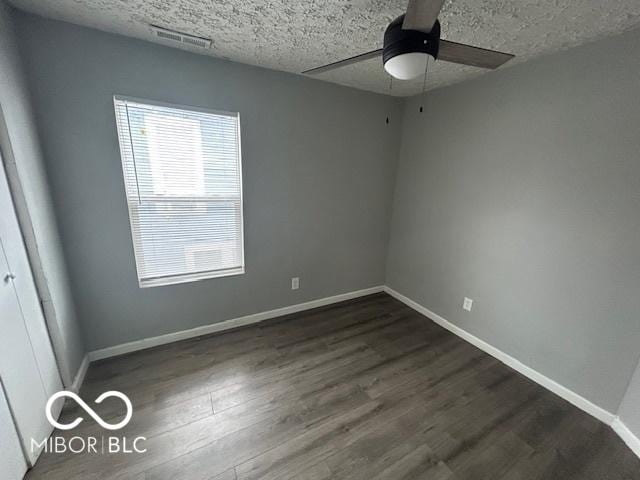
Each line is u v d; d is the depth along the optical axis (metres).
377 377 2.06
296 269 2.89
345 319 2.89
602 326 1.71
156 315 2.27
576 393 1.85
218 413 1.70
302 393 1.88
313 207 2.81
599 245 1.69
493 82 2.17
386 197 3.27
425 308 3.02
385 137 3.04
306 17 1.49
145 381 1.93
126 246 2.05
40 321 1.52
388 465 1.43
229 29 1.63
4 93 1.32
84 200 1.85
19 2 1.40
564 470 1.43
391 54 1.10
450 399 1.88
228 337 2.49
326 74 2.33
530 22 1.44
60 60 1.63
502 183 2.18
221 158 2.24
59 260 1.75
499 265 2.26
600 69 1.61
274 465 1.41
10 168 1.35
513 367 2.21
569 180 1.79
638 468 1.45
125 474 1.34
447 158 2.62
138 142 1.93
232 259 2.51
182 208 2.18
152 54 1.85
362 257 3.31
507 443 1.57
